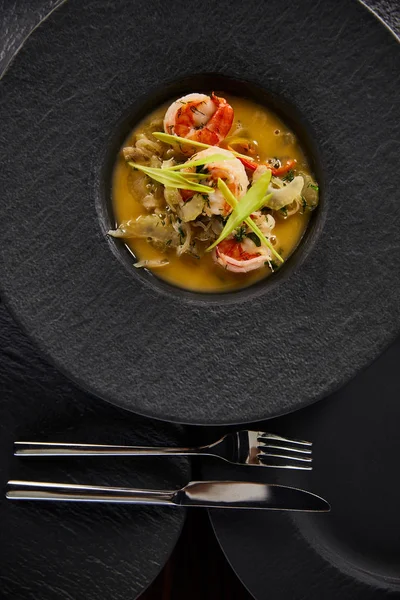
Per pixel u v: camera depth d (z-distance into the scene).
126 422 0.71
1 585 0.70
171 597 0.75
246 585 0.70
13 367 0.72
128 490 0.69
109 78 0.66
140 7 0.66
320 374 0.67
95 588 0.70
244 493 0.69
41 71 0.66
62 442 0.71
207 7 0.66
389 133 0.66
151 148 0.69
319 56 0.66
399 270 0.66
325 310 0.67
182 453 0.69
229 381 0.66
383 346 0.67
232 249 0.68
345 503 0.72
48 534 0.71
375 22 0.65
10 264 0.66
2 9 0.73
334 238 0.67
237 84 0.68
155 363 0.66
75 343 0.66
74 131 0.66
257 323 0.66
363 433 0.73
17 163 0.66
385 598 0.71
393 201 0.66
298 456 0.71
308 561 0.71
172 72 0.67
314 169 0.68
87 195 0.66
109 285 0.66
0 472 0.71
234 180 0.66
